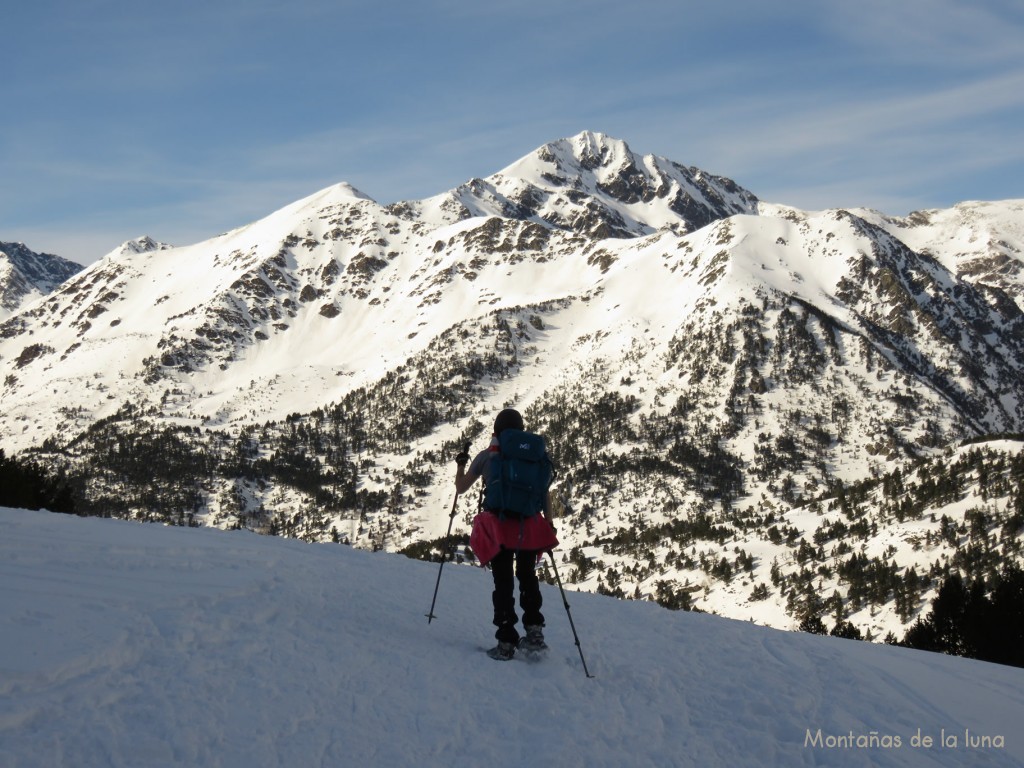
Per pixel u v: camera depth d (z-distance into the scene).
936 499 135.75
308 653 7.25
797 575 127.44
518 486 8.06
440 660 7.72
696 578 144.12
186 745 5.12
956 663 10.18
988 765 6.44
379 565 13.31
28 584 7.89
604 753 5.91
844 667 9.02
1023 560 104.44
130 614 7.25
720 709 7.23
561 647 8.84
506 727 6.26
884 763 6.23
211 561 10.35
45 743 4.83
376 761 5.38
